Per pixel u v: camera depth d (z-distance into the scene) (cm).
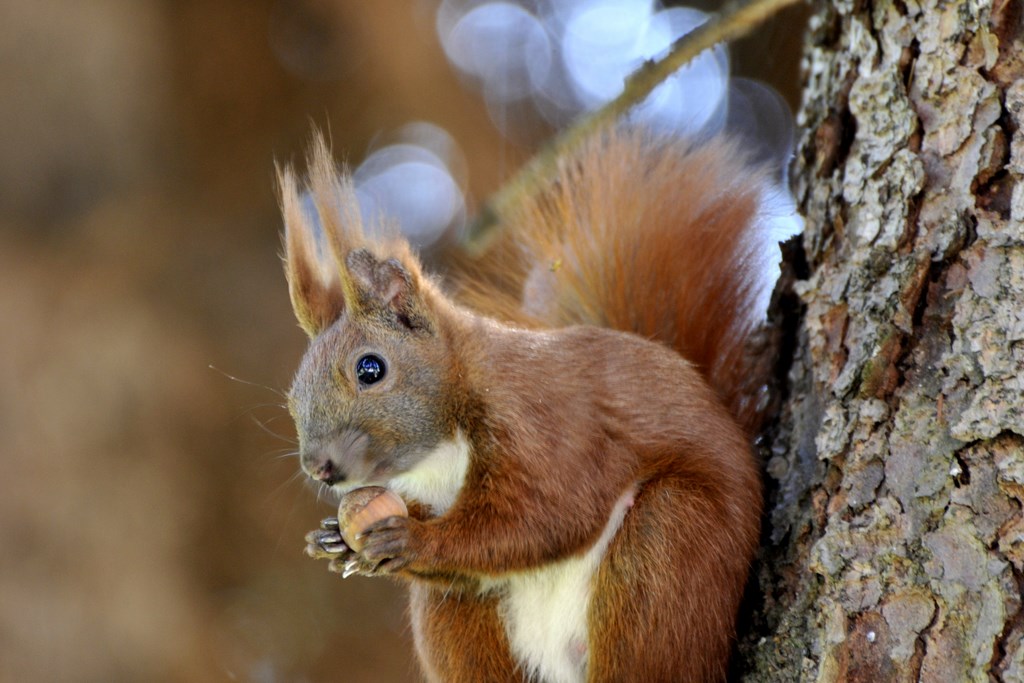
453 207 1630
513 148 1666
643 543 672
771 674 605
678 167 819
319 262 802
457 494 742
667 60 760
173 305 1528
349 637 1421
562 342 739
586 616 695
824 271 670
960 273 593
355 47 1666
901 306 605
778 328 723
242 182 1672
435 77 1666
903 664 550
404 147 1659
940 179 615
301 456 724
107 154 1602
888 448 588
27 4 1574
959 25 621
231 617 1398
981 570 541
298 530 1458
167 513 1389
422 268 801
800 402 670
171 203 1631
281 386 1516
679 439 700
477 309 845
